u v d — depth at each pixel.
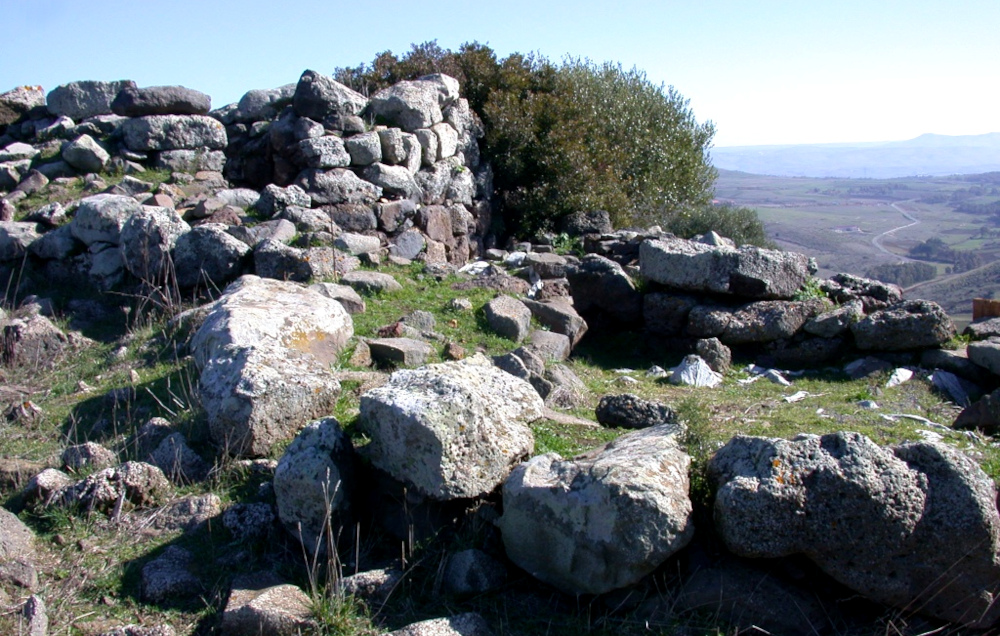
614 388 7.84
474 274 10.90
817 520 3.82
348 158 11.91
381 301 9.20
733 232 17.39
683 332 9.41
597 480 3.97
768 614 3.89
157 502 4.96
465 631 3.79
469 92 16.20
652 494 3.85
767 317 9.02
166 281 8.63
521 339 8.75
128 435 5.93
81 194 11.31
